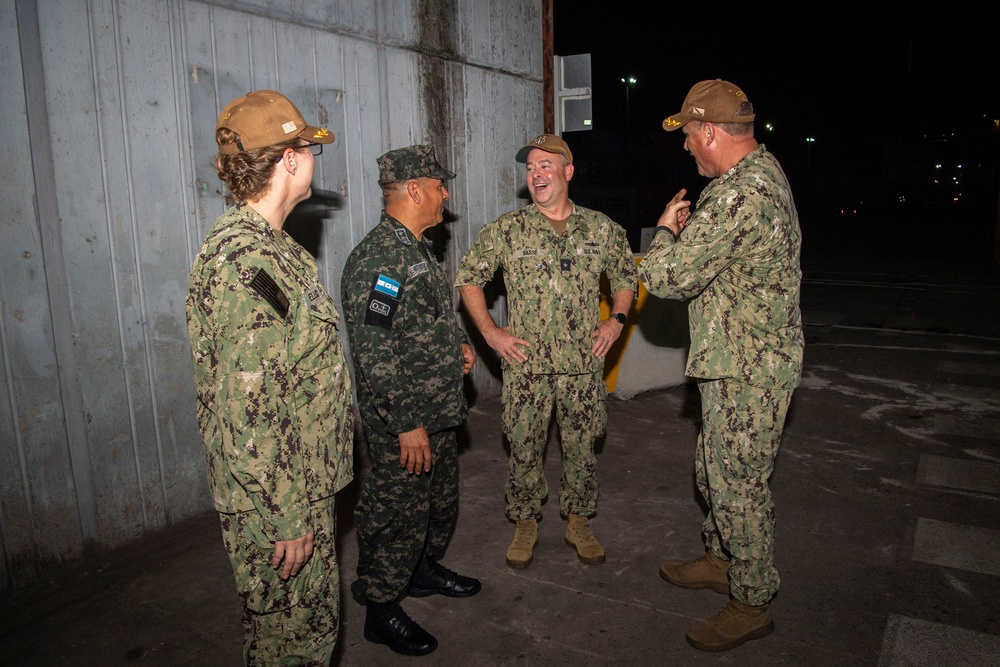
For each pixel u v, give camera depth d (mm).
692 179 24828
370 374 2123
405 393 2156
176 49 2943
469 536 3205
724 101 2182
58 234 2617
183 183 3021
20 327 2557
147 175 2883
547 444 4348
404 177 2266
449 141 4523
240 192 1577
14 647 2402
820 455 4086
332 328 1660
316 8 3566
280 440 1480
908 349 6629
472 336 4848
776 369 2168
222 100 3146
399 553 2342
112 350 2828
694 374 2250
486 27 4770
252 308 1437
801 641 2398
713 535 2697
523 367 2838
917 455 4070
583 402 2883
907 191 57250
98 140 2707
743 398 2195
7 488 2572
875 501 3479
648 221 22500
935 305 9008
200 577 2828
